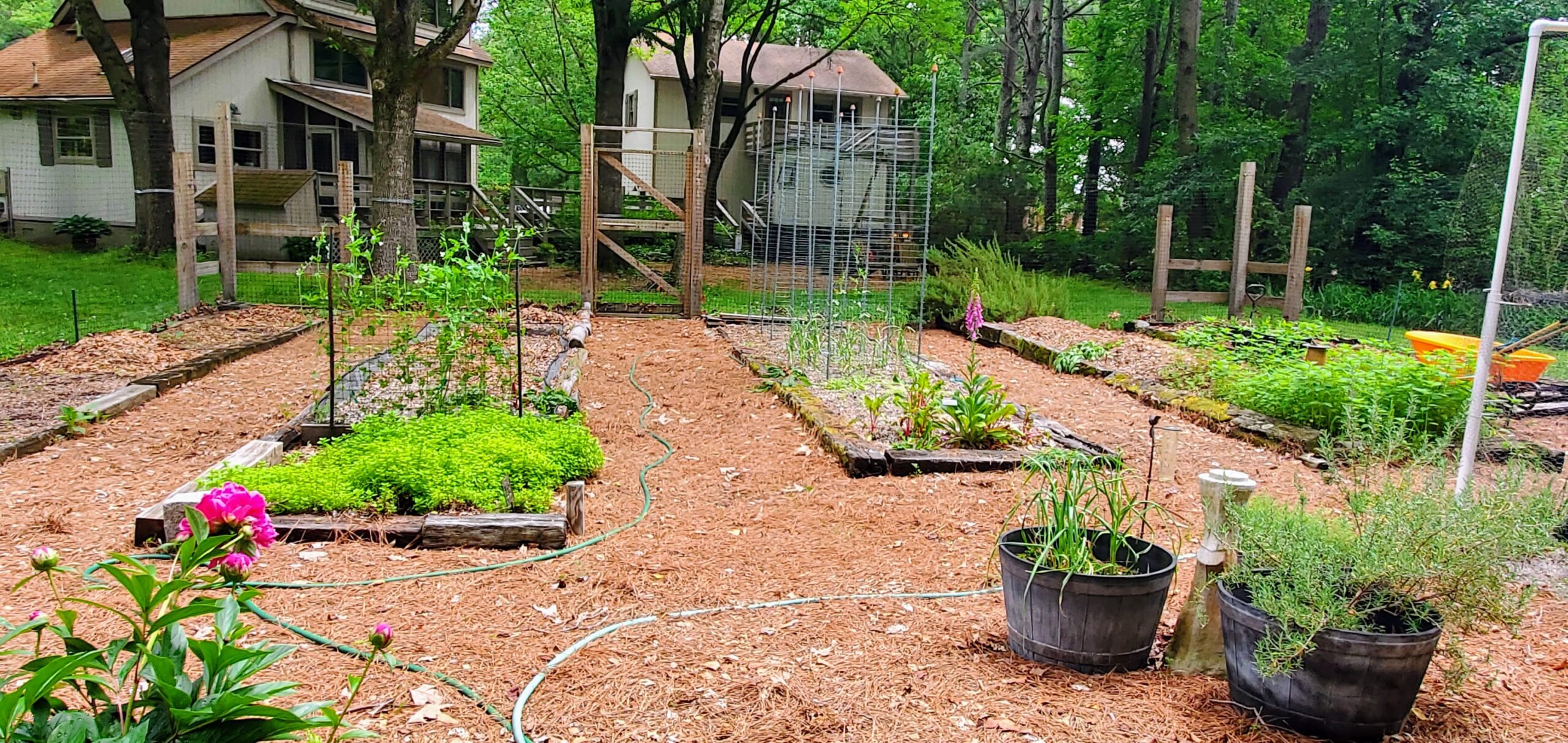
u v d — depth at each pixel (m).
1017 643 3.30
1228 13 21.92
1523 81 4.46
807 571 4.13
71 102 18.42
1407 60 19.23
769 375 8.52
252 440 5.95
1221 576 3.02
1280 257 19.38
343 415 6.37
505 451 5.05
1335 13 21.17
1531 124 4.79
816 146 11.03
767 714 2.91
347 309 7.46
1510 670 3.29
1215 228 19.97
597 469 5.55
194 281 11.39
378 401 6.40
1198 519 4.92
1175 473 5.89
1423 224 17.77
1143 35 24.42
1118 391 8.84
